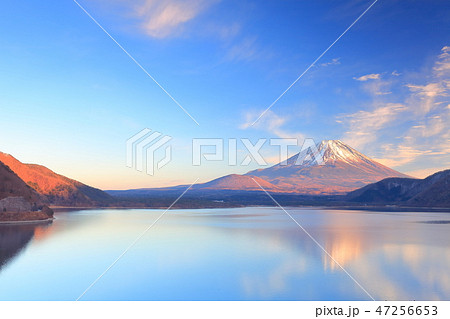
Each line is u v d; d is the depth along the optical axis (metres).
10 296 17.88
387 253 29.66
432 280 21.00
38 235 40.72
